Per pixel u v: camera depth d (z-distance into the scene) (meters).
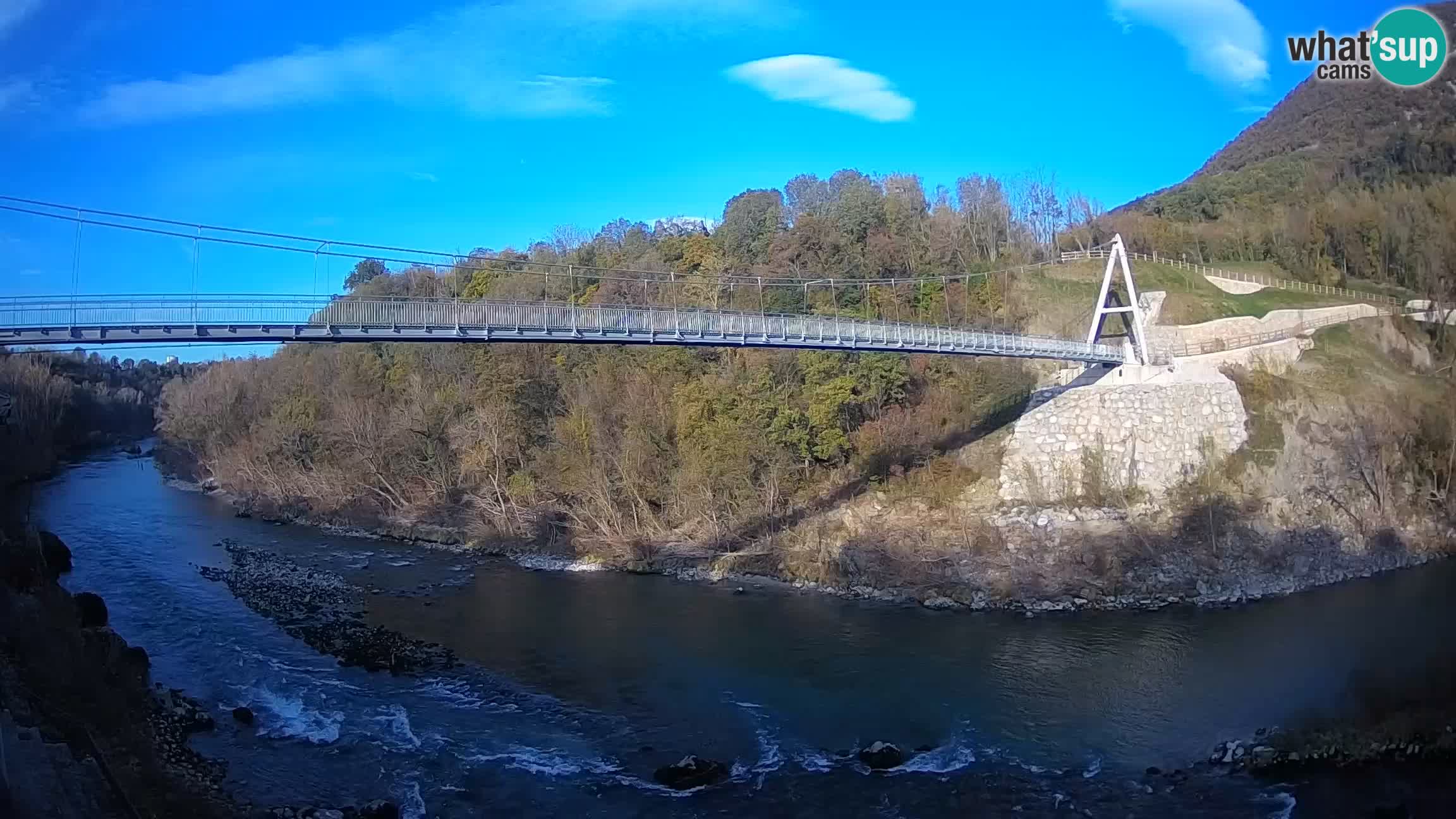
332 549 57.09
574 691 32.03
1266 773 24.52
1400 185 89.75
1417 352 62.12
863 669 33.69
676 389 58.09
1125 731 27.91
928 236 77.75
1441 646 34.09
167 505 73.88
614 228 102.00
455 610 42.47
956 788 24.48
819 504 52.91
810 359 54.78
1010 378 59.47
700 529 52.22
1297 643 35.34
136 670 32.84
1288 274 81.31
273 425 73.75
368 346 78.12
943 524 49.53
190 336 31.48
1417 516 49.88
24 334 28.69
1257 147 145.12
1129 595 41.84
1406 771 24.19
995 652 35.44
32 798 19.70
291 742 27.84
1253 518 47.94
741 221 83.56
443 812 23.56
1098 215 92.00
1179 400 53.88
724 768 25.89
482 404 62.75
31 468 82.88
